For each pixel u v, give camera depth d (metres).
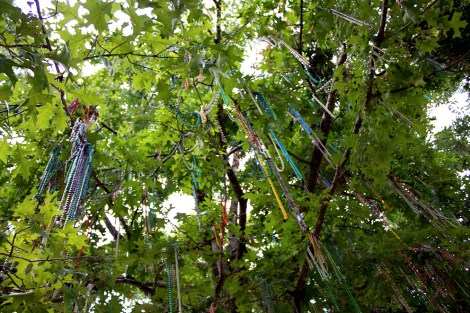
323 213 3.83
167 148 5.58
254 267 4.25
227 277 4.20
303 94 5.58
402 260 4.27
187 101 5.10
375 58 2.98
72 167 2.84
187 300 4.63
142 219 4.82
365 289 4.60
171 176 5.79
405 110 2.99
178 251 4.15
